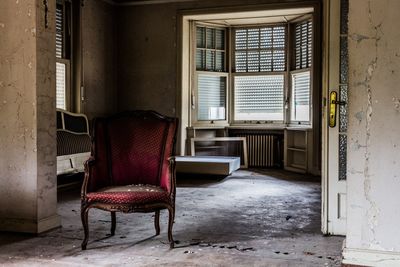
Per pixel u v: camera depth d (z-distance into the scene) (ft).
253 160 27.78
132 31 26.96
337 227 12.20
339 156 12.01
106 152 11.76
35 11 12.02
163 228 13.02
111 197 10.54
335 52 11.73
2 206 12.42
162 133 11.99
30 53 12.09
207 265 9.75
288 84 27.14
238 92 28.40
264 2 24.48
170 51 26.30
